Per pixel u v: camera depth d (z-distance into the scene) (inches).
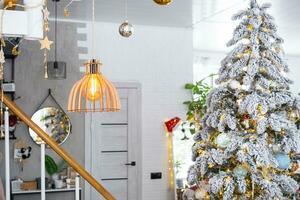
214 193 112.7
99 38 244.1
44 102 232.5
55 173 225.5
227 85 115.0
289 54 372.2
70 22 237.5
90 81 112.5
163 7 212.2
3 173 223.8
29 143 227.3
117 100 116.6
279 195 107.7
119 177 247.1
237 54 113.1
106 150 244.8
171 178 254.7
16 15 96.6
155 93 255.0
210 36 285.1
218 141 110.7
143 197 249.9
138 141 250.5
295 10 223.0
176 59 259.6
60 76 220.7
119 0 198.4
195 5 208.8
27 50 229.9
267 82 110.1
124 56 249.1
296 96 112.2
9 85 214.7
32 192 210.8
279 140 111.4
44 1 99.0
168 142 255.0
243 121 112.6
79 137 239.1
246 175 110.7
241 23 115.3
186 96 261.0
